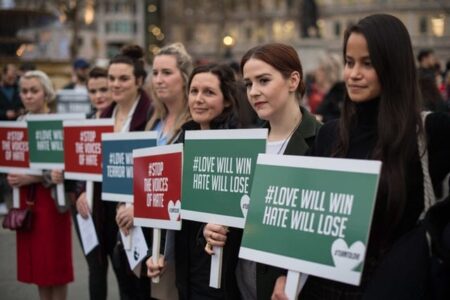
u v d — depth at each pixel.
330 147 2.66
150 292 4.26
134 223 3.58
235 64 7.84
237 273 3.22
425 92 5.64
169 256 3.63
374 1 69.12
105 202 4.60
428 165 2.37
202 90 3.66
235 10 81.69
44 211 4.90
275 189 2.58
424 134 2.36
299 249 2.45
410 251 2.30
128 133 3.94
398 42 2.39
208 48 83.69
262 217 2.60
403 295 2.27
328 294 2.55
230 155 3.03
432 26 63.50
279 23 79.62
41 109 5.31
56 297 5.05
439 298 2.32
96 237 4.42
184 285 3.52
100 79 5.84
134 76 4.63
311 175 2.46
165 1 71.56
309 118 3.19
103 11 85.88
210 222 3.09
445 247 2.25
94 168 4.41
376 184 2.27
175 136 4.03
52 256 4.91
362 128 2.51
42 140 4.82
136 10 86.31
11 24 14.92
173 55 4.13
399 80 2.38
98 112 5.90
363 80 2.42
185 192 3.22
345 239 2.32
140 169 3.54
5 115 9.52
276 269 2.86
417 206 2.37
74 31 25.12
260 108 3.08
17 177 4.87
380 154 2.37
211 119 3.70
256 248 2.60
